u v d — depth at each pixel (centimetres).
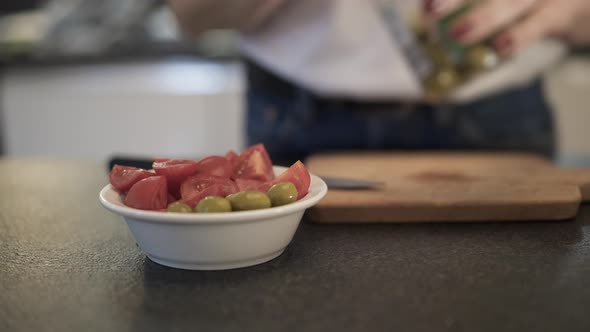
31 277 62
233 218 60
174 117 209
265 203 62
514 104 121
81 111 213
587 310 56
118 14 222
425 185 82
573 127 185
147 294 59
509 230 73
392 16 104
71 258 66
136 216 61
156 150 213
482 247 68
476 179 88
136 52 214
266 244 63
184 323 55
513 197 76
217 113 207
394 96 106
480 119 120
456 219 76
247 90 124
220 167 67
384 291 59
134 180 65
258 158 70
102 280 62
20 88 218
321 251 68
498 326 54
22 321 55
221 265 63
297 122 121
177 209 61
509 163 99
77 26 224
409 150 121
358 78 105
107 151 215
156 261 65
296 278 62
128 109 211
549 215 76
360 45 104
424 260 65
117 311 57
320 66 107
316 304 57
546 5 104
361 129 119
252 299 58
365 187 81
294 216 64
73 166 111
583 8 106
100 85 214
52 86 217
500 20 99
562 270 63
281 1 103
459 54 102
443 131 120
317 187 68
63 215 80
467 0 100
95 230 74
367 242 70
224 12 104
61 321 55
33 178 101
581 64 182
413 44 104
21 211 82
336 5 103
